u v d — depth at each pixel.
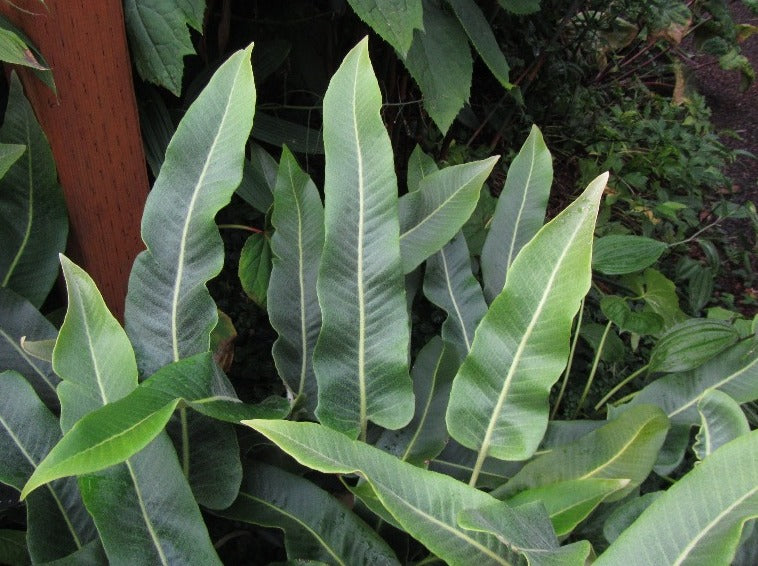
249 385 0.88
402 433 0.67
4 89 0.79
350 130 0.58
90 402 0.51
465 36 0.79
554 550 0.42
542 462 0.58
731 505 0.39
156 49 0.65
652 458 0.55
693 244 1.47
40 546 0.50
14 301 0.63
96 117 0.64
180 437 0.56
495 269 0.76
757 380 0.68
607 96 1.92
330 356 0.58
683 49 2.51
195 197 0.58
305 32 1.08
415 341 0.96
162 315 0.59
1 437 0.54
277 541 0.64
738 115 2.15
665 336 0.73
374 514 0.60
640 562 0.40
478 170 0.71
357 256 0.58
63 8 0.58
